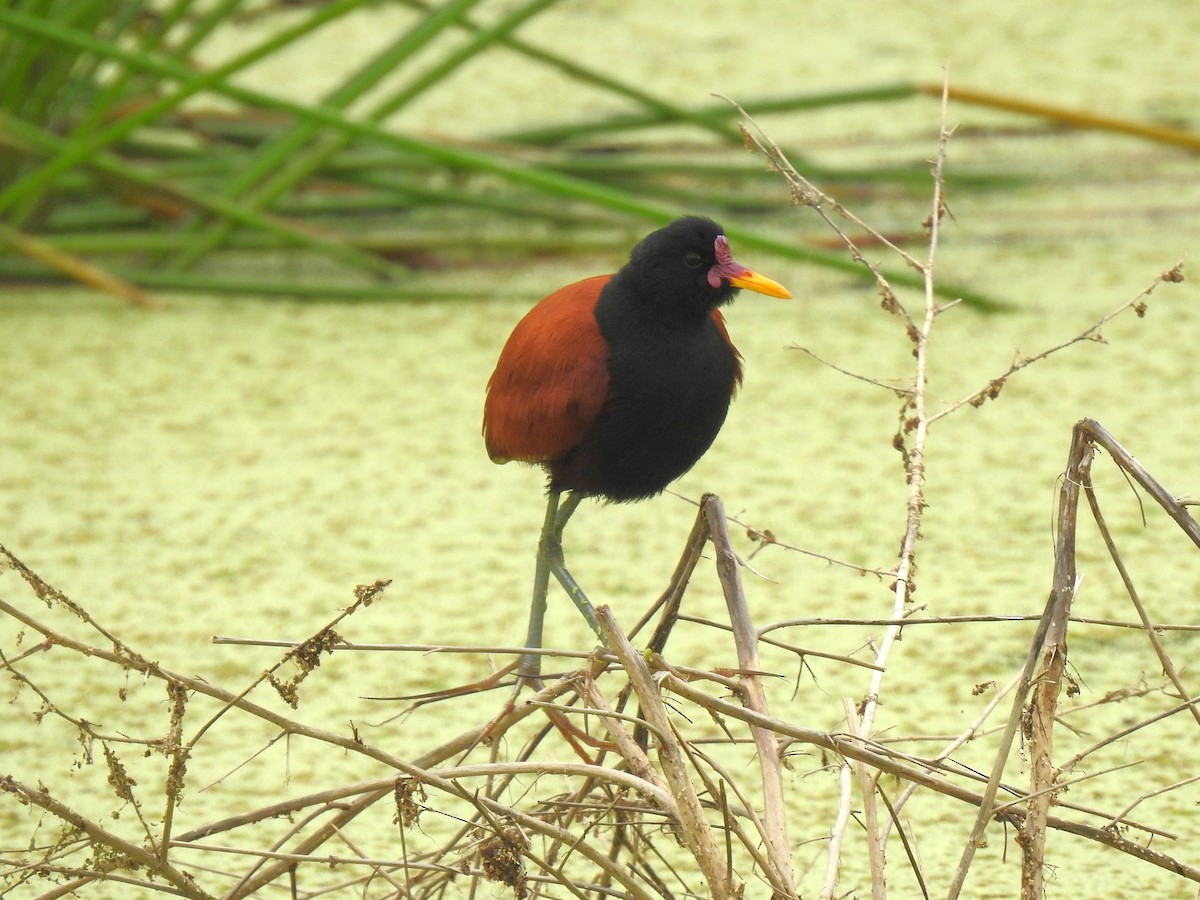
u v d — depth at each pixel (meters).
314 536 7.09
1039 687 6.60
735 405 7.26
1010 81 10.41
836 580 7.02
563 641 6.96
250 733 6.89
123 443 7.21
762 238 7.32
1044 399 7.24
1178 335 7.34
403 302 7.79
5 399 7.27
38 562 7.05
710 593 7.02
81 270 7.46
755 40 11.49
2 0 7.28
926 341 6.69
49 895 6.62
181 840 6.62
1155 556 7.03
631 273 6.76
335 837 6.81
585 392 6.76
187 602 7.01
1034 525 7.07
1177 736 6.86
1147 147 9.59
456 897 6.76
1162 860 6.61
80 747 6.88
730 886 6.58
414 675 6.95
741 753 6.88
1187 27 11.52
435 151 7.29
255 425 7.23
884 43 11.34
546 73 10.80
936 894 6.75
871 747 6.62
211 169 7.80
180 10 7.37
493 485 7.16
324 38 11.51
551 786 6.85
